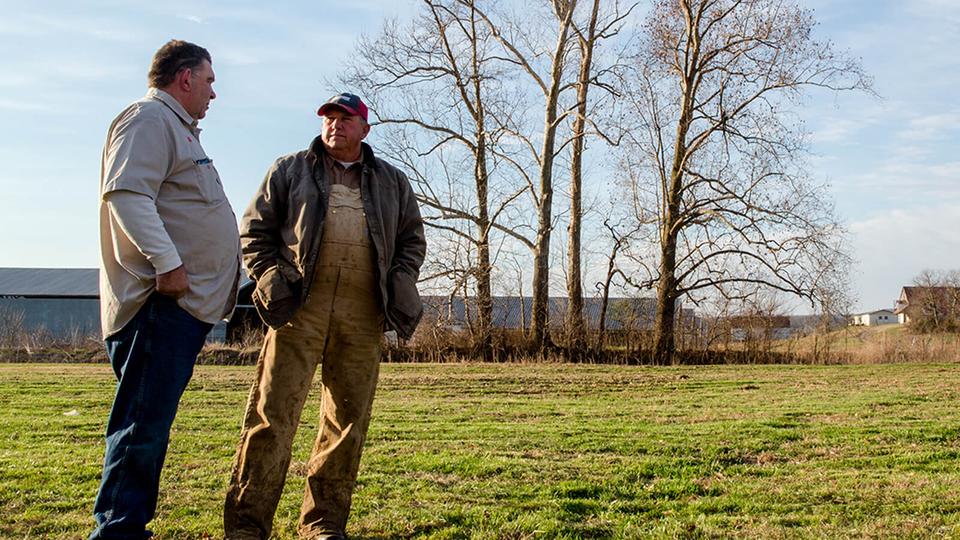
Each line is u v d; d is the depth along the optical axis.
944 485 6.55
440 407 13.09
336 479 4.73
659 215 31.05
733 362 29.16
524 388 17.02
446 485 6.48
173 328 4.07
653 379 19.30
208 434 9.46
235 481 4.54
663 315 30.09
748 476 7.10
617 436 9.41
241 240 4.61
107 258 4.13
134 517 3.94
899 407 12.91
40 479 6.35
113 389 15.72
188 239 4.16
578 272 30.91
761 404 13.64
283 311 4.46
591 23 30.95
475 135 31.33
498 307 31.56
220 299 4.27
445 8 30.47
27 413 11.80
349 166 4.72
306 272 4.49
